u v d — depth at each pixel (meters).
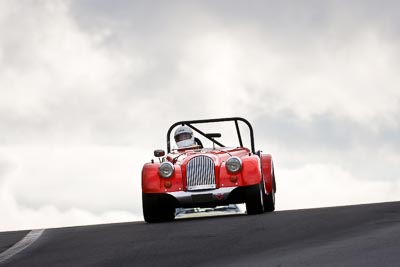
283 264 14.68
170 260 16.50
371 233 18.64
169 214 32.88
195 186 30.27
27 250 21.06
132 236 22.41
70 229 27.70
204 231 22.42
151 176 30.66
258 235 20.28
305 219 23.88
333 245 16.98
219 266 15.16
